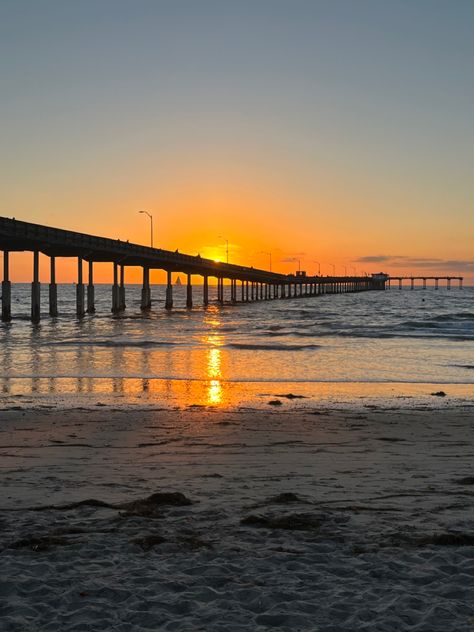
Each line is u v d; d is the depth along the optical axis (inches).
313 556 289.3
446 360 1437.0
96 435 640.4
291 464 510.0
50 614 231.3
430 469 491.2
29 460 526.9
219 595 247.3
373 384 1079.6
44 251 3166.8
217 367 1290.6
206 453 556.7
